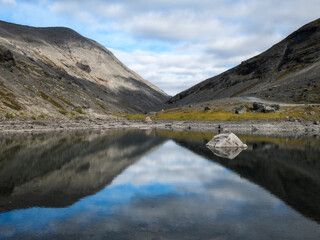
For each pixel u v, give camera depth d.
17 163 29.70
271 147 46.78
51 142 50.16
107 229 12.88
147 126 113.44
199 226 13.32
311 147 46.75
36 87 129.75
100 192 19.30
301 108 124.12
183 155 38.00
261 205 16.69
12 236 12.02
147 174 25.67
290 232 12.74
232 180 23.38
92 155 36.78
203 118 125.31
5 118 81.94
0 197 17.70
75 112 128.88
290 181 22.98
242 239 11.93
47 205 16.30
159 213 15.15
